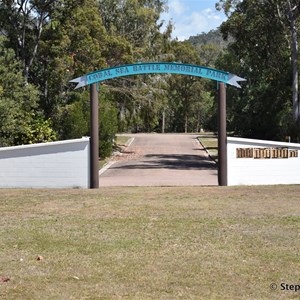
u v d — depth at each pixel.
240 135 47.94
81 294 6.04
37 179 16.16
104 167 28.39
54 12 29.95
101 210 11.59
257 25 36.72
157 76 41.41
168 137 54.78
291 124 35.16
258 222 9.98
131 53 36.62
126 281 6.52
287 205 11.99
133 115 40.94
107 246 8.25
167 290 6.18
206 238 8.72
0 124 24.39
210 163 30.45
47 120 29.36
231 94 49.38
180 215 10.84
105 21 40.34
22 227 9.73
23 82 27.08
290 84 37.81
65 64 29.84
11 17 29.30
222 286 6.31
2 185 16.17
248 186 15.98
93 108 15.88
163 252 7.87
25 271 6.95
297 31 36.84
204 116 83.12
